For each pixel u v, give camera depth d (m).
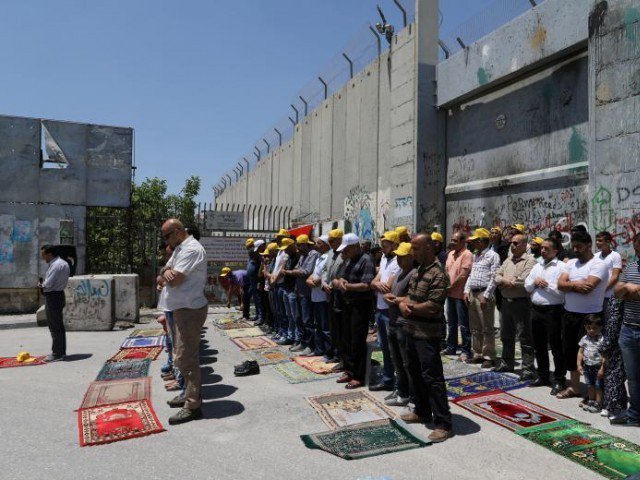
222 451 4.05
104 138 13.84
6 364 7.19
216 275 14.17
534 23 8.59
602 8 7.04
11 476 3.64
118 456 3.97
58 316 7.50
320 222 16.28
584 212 7.90
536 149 8.98
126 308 11.36
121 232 14.70
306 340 7.85
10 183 12.99
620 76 6.77
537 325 5.50
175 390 5.81
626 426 4.39
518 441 4.12
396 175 12.10
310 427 4.56
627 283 4.27
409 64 11.67
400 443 4.10
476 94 10.45
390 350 5.29
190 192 22.75
